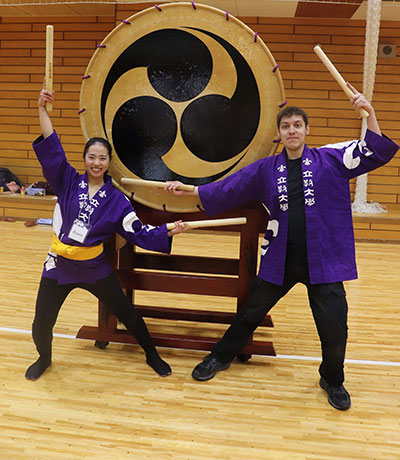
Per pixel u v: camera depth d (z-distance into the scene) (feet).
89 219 7.18
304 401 7.32
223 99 7.96
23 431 6.26
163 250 7.50
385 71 21.26
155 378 7.87
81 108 8.32
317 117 21.56
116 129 8.29
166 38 7.93
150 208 8.59
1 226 20.01
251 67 7.81
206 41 7.82
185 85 8.01
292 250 7.09
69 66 23.03
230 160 8.13
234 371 8.25
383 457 6.02
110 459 5.75
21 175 24.18
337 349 7.00
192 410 6.94
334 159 6.98
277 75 7.78
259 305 7.55
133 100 8.17
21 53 23.35
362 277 14.60
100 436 6.22
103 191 7.33
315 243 6.86
